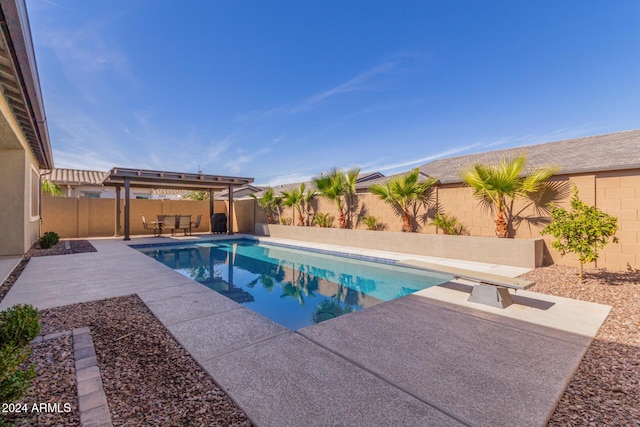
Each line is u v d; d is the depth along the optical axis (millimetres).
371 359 2764
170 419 1954
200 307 4168
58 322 3588
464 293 4961
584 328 3463
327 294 5973
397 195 9875
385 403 2135
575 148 8891
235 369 2578
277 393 2244
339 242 11586
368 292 6098
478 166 7859
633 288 5031
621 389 2305
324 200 13500
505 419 1971
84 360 2674
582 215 5363
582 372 2559
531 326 3543
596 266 6766
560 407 2105
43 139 7719
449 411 2049
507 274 6258
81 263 7383
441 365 2656
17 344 2691
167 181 14156
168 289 5070
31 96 5082
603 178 6699
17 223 8039
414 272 7832
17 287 5156
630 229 6332
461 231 9188
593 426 1917
